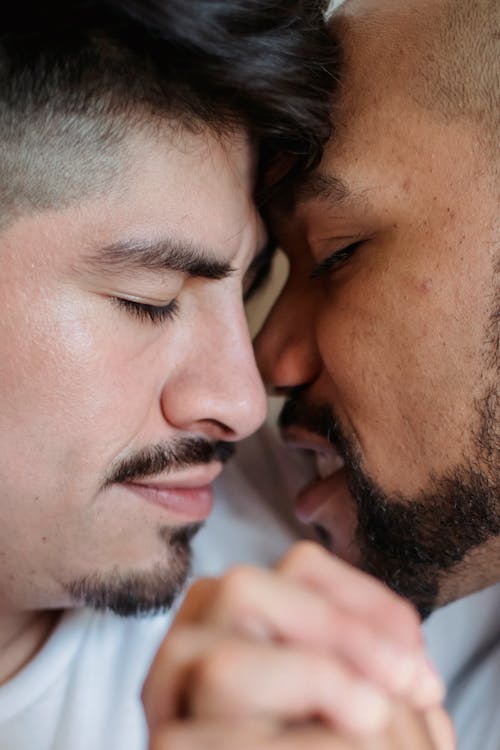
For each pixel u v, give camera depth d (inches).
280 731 14.7
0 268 24.3
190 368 27.6
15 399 25.2
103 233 24.3
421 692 16.2
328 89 28.1
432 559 30.8
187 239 25.3
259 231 29.1
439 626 35.7
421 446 29.8
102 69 23.6
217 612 15.9
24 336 24.7
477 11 27.1
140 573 28.6
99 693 30.5
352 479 31.4
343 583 17.2
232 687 14.6
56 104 23.5
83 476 26.4
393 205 28.5
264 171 28.4
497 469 28.9
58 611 31.0
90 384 25.4
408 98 27.8
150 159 24.4
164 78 23.9
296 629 15.8
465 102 27.1
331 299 30.9
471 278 27.8
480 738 34.8
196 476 29.2
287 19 25.2
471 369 28.3
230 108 25.3
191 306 27.4
